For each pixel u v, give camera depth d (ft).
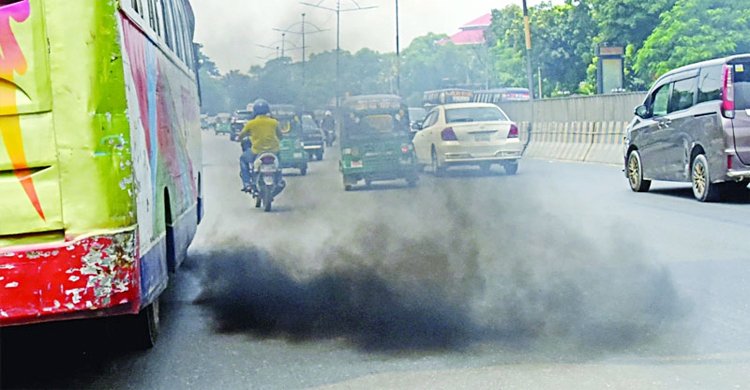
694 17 121.29
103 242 16.90
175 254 24.79
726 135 47.50
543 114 121.39
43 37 16.78
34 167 16.80
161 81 23.99
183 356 22.12
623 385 18.31
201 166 39.68
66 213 16.87
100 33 16.92
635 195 55.98
